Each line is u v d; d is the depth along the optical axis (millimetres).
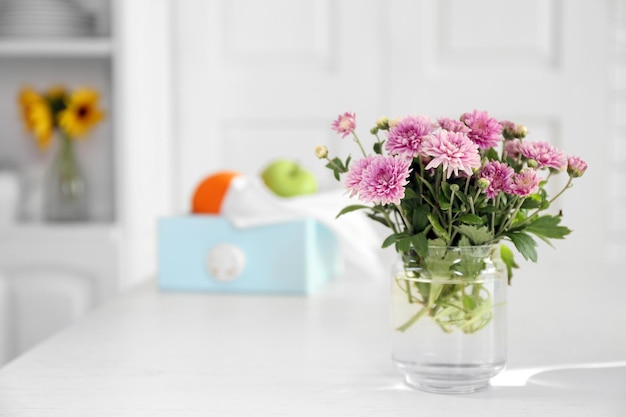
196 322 1046
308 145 2525
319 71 2512
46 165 2596
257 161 2535
